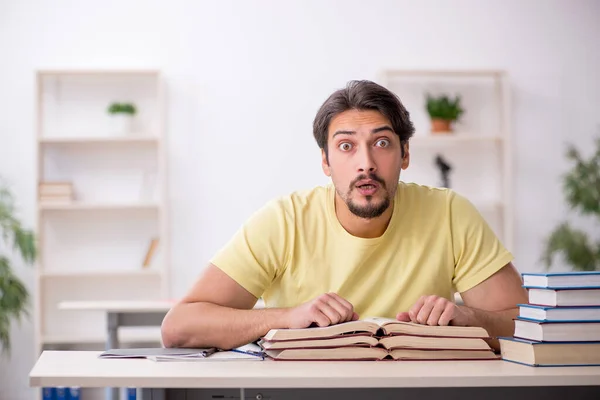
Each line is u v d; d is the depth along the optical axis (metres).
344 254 1.76
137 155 5.08
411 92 5.15
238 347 1.58
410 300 1.78
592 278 1.39
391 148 1.62
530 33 5.22
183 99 5.09
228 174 5.10
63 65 5.05
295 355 1.40
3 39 5.02
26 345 4.99
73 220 5.06
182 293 5.06
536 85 5.21
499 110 5.16
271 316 1.56
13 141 5.00
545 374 1.22
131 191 5.06
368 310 1.77
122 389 3.81
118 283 5.07
